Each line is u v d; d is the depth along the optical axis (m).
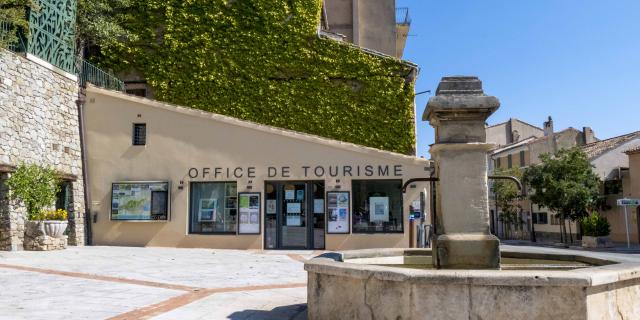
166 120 19.41
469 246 5.95
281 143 18.86
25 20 15.98
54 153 17.88
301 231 18.61
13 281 9.62
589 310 4.58
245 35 23.02
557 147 45.28
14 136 15.90
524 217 44.31
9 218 15.18
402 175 18.17
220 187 19.06
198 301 8.08
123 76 23.25
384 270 5.08
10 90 15.84
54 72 18.19
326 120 22.45
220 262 14.13
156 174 19.20
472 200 6.10
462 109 6.13
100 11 22.02
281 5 23.09
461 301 4.71
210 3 23.23
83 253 15.39
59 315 6.73
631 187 31.53
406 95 22.52
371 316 5.25
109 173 19.39
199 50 23.02
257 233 18.50
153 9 23.39
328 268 5.76
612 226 34.00
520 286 4.62
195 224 18.97
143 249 17.70
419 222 17.78
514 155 47.81
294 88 22.67
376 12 29.72
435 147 6.25
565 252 7.58
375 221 18.22
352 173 18.41
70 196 18.55
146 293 8.71
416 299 4.81
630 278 4.97
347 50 22.80
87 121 19.77
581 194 31.66
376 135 22.34
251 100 22.66
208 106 22.72
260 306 7.77
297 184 18.81
